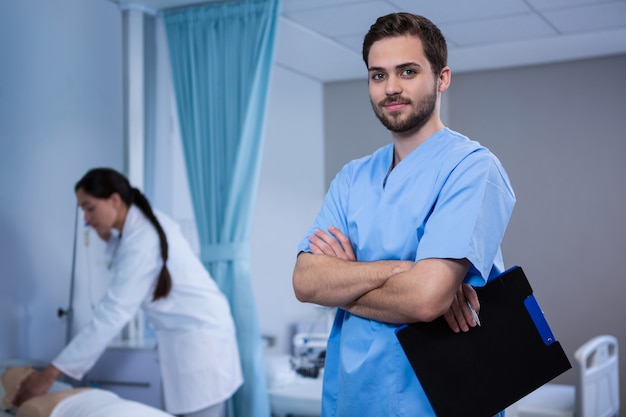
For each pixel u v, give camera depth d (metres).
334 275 1.32
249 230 3.00
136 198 2.52
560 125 4.23
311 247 1.40
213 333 2.56
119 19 3.29
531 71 4.30
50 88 2.93
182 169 3.59
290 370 3.47
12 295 2.78
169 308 2.53
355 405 1.31
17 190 2.79
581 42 3.77
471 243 1.20
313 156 4.70
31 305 2.86
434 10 3.21
